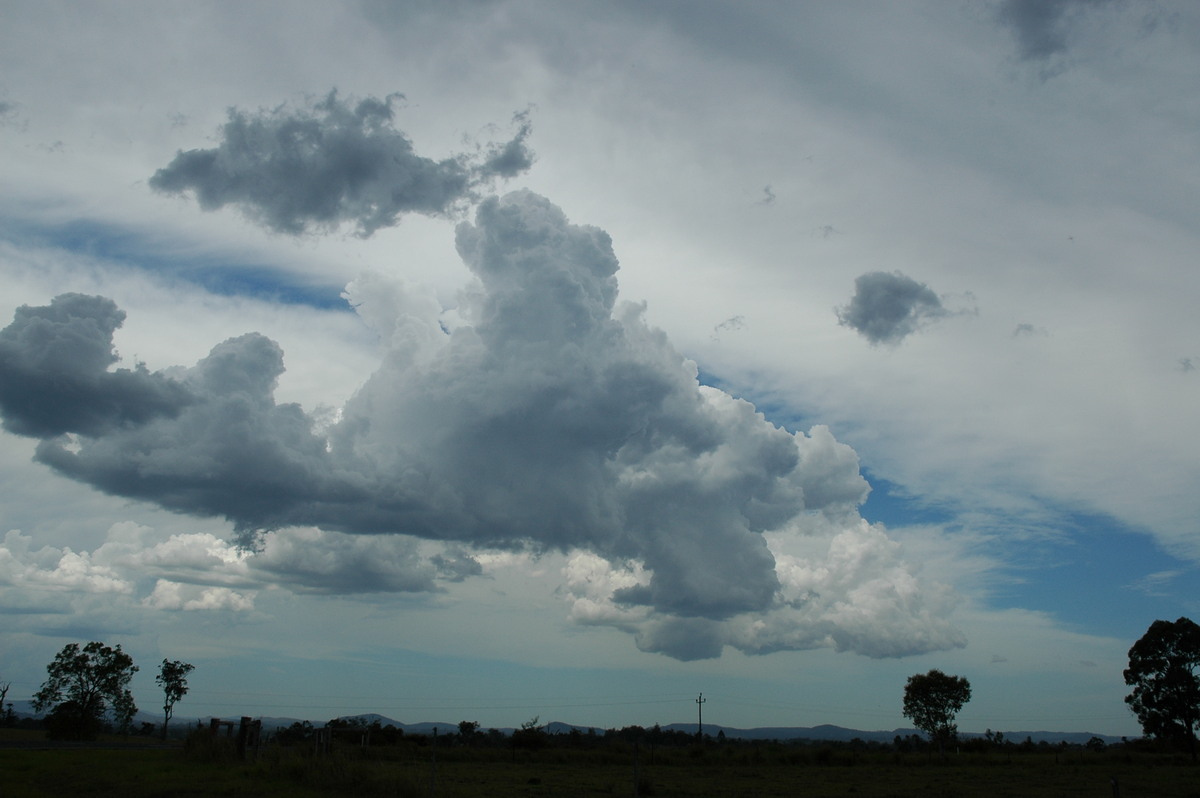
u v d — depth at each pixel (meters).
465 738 109.69
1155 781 58.44
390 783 35.50
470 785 45.88
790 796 44.50
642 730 120.50
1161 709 95.75
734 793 45.72
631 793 43.62
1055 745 123.31
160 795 32.41
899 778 61.62
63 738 91.31
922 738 124.88
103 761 45.25
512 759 79.19
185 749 49.59
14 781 35.19
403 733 100.25
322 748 48.59
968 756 97.69
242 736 48.25
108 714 96.69
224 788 34.31
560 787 46.56
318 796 33.28
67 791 33.00
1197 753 95.69
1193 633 95.00
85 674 92.69
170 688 119.94
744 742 124.56
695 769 72.00
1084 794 47.78
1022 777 63.38
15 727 127.12
